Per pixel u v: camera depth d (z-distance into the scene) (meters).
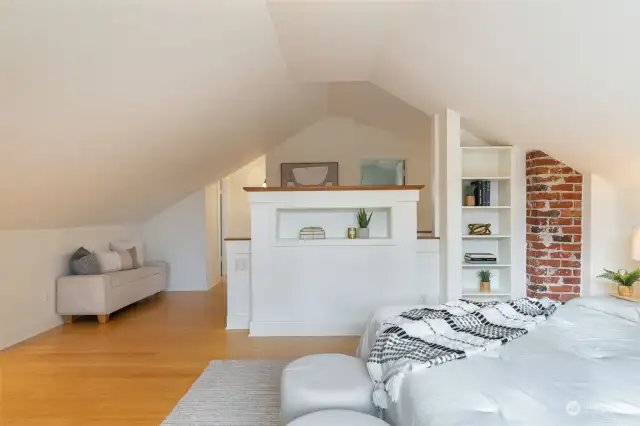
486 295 4.92
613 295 3.96
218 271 8.60
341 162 7.81
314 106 6.64
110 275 5.34
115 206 5.56
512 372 1.86
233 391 3.24
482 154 5.20
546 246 4.75
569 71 2.96
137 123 3.54
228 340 4.55
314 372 2.39
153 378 3.49
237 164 7.23
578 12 2.42
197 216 7.59
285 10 3.14
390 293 4.78
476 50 3.28
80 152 3.48
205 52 3.13
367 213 5.08
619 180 4.30
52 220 4.79
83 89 2.71
